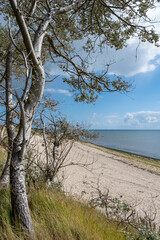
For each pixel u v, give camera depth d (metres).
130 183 11.70
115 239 2.89
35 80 2.63
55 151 4.40
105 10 4.64
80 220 2.94
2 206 2.75
